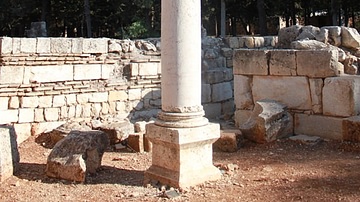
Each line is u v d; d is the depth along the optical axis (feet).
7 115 35.96
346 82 33.94
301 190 22.98
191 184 23.52
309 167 28.04
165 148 24.14
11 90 35.99
